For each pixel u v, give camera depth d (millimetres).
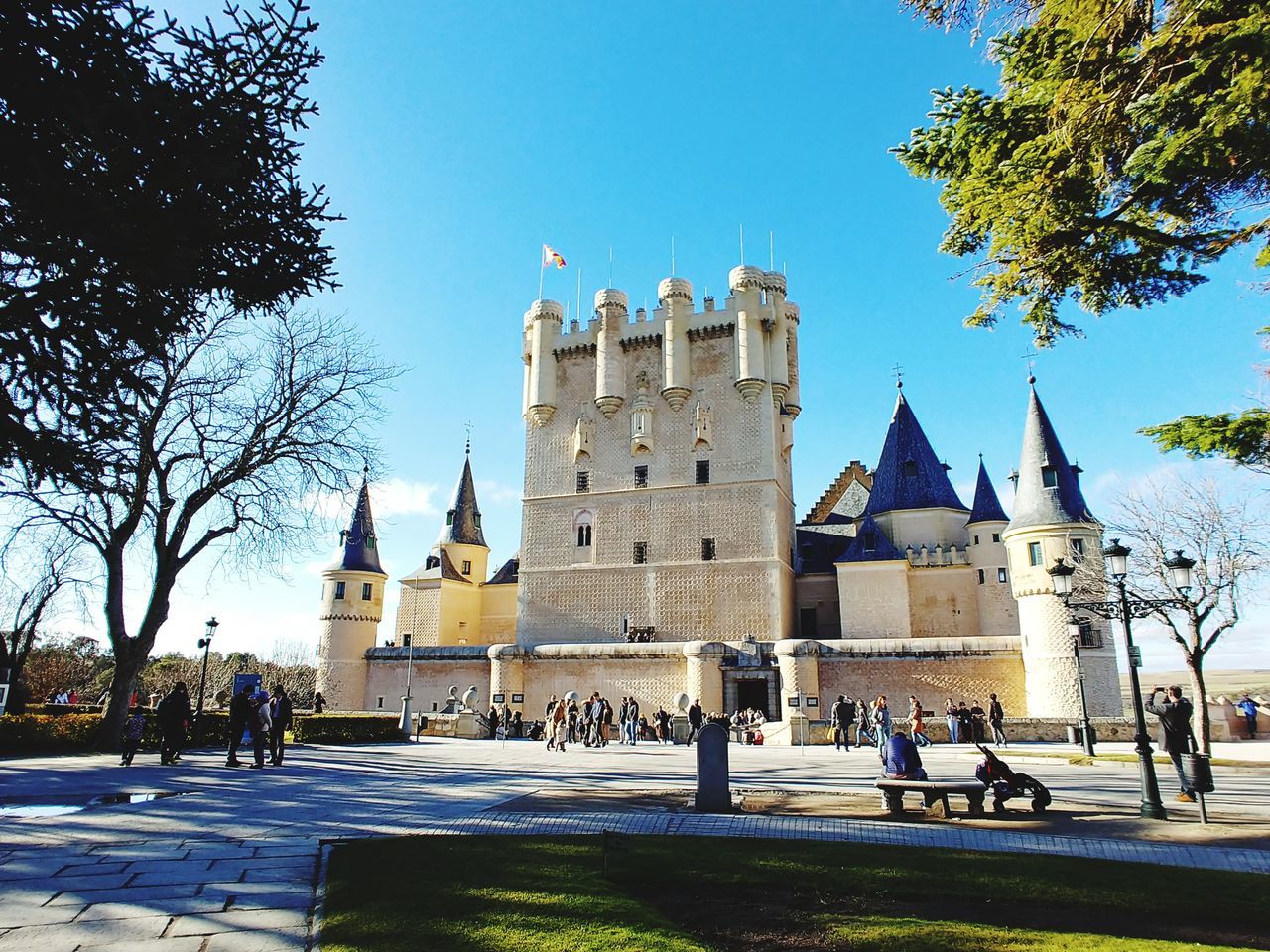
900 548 49750
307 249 9367
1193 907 7207
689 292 52656
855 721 33219
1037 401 40625
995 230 11430
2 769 17984
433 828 10977
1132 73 9508
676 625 47688
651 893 7824
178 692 19688
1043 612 37531
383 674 50750
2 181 7414
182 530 23844
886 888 7910
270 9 8883
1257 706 35531
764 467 48406
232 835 10445
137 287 8453
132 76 8023
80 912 7055
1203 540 25188
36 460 8102
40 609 39156
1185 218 10656
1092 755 23266
